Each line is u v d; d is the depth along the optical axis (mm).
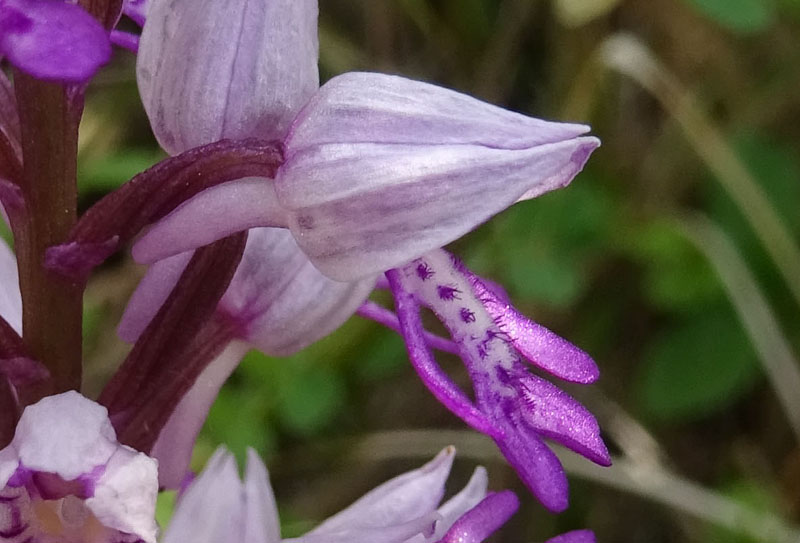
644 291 201
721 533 184
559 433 105
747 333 189
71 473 101
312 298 115
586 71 201
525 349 106
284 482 206
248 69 107
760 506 182
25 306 111
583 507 206
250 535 120
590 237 194
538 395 106
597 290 202
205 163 106
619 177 207
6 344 110
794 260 191
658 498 186
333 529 119
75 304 111
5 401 111
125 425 113
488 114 103
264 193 107
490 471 210
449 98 104
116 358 198
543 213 190
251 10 106
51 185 109
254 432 179
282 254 115
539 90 218
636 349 207
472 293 107
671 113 201
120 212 108
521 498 210
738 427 214
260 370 180
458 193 103
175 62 107
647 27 216
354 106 104
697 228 192
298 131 105
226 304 115
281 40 107
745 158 203
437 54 223
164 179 107
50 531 104
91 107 203
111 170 190
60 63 98
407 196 103
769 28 209
